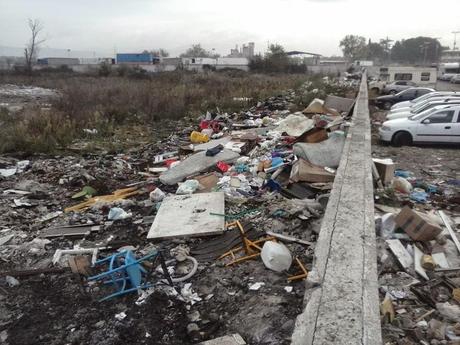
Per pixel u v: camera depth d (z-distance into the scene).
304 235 6.75
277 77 50.09
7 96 31.84
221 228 6.87
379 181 9.50
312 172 9.26
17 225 7.80
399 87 34.28
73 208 8.54
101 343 4.60
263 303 5.07
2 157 12.66
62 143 14.44
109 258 5.97
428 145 15.52
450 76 60.03
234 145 12.82
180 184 9.57
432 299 5.19
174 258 6.19
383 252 6.26
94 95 23.95
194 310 5.09
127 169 11.70
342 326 4.18
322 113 19.08
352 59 123.06
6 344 4.65
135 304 5.23
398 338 4.47
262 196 8.54
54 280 5.84
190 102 24.08
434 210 8.14
